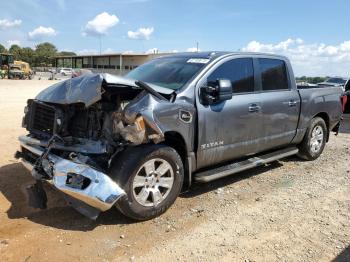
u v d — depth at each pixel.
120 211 4.19
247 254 3.74
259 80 5.79
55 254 3.61
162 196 4.47
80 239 3.91
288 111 6.25
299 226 4.38
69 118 4.48
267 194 5.36
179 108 4.51
